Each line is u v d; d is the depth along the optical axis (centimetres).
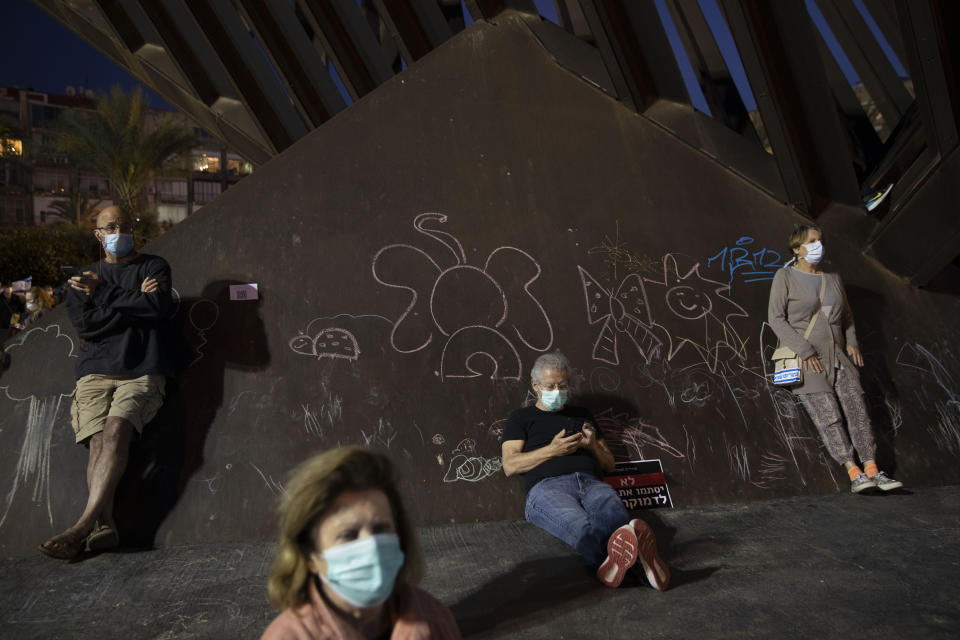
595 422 388
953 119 423
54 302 1184
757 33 448
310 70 639
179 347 396
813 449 444
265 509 374
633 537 276
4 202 4272
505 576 301
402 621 135
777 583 283
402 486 393
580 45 532
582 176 489
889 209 487
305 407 402
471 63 505
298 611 128
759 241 497
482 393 423
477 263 452
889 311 493
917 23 394
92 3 635
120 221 370
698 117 522
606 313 456
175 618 262
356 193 454
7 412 377
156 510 364
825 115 483
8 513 356
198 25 593
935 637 231
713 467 428
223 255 427
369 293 433
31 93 4400
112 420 349
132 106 2977
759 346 467
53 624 258
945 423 465
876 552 317
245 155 725
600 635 240
